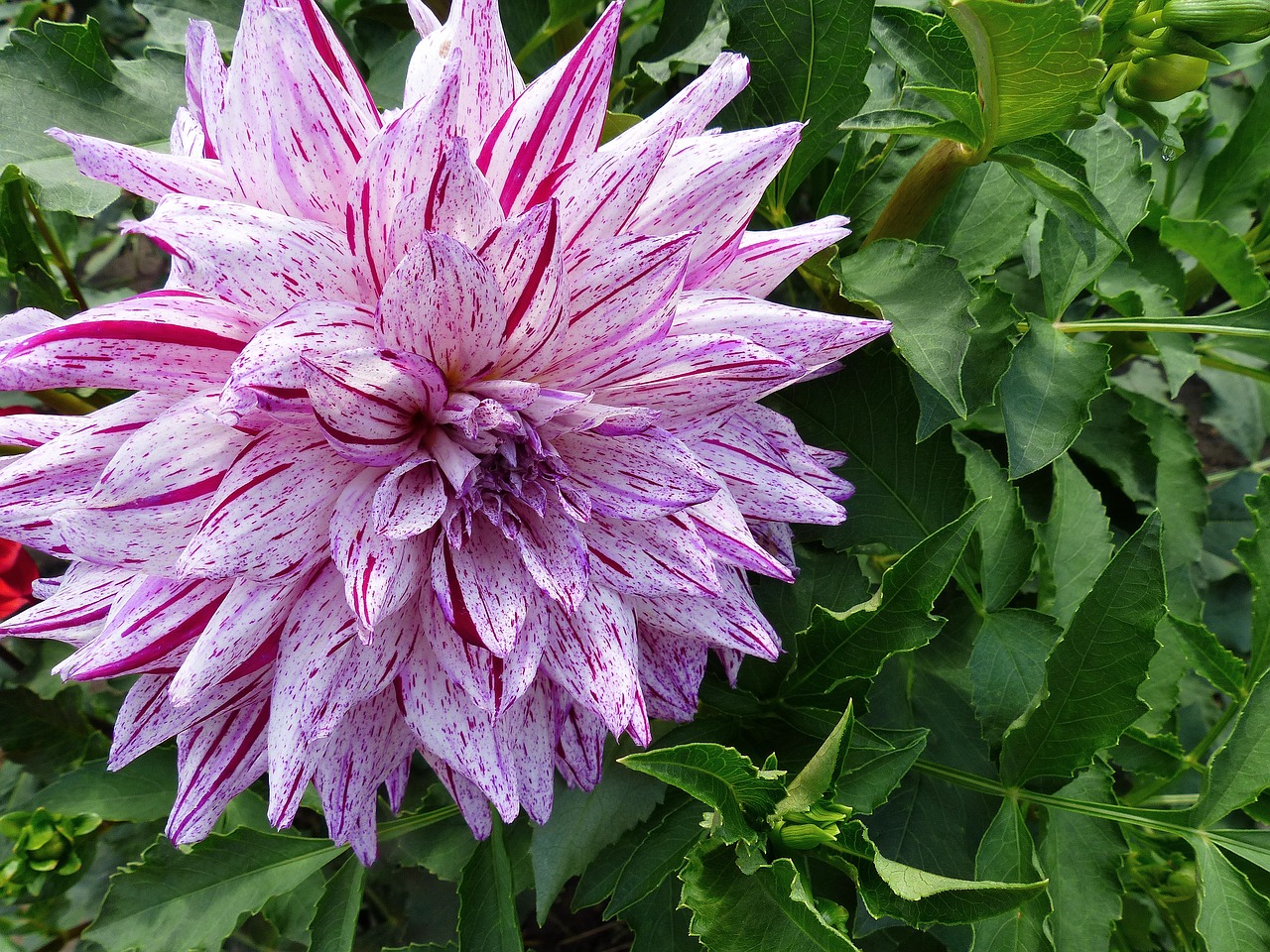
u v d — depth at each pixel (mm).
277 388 148
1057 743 230
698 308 175
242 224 152
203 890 274
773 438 198
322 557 170
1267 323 243
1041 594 276
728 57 233
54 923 340
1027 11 176
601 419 161
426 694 182
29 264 260
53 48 244
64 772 342
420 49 191
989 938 221
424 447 173
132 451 154
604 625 177
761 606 259
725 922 191
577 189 165
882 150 296
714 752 180
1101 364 249
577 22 305
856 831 188
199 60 195
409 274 149
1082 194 214
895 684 278
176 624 168
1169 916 276
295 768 166
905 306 226
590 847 233
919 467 261
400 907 390
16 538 172
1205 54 192
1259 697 222
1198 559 320
